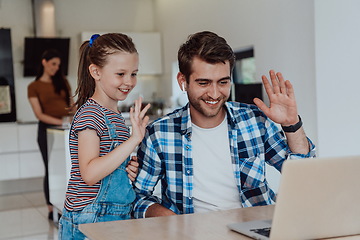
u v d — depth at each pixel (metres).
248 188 2.00
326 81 3.91
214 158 1.98
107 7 7.74
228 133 1.99
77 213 1.89
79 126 1.87
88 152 1.85
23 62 7.16
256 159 2.01
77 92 2.21
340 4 3.71
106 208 1.91
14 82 7.04
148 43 7.55
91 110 1.92
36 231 4.56
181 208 1.98
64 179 4.21
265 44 4.98
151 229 1.47
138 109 1.84
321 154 4.02
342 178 1.26
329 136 3.92
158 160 1.99
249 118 2.04
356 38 3.58
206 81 1.82
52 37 7.11
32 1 7.10
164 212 1.84
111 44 1.97
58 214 4.84
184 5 6.78
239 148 2.01
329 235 1.30
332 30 3.81
